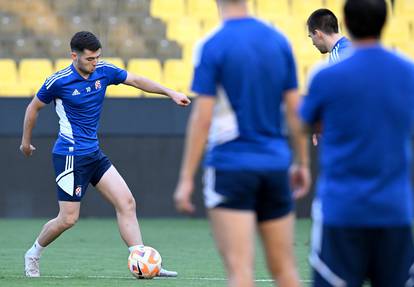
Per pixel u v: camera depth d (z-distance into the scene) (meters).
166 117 47.31
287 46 15.27
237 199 14.68
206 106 14.57
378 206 13.62
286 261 15.38
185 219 48.38
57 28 60.88
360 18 13.90
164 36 60.56
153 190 47.84
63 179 25.47
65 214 25.53
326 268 13.80
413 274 13.89
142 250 25.11
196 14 62.22
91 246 35.75
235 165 14.66
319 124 14.61
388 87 13.71
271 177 14.84
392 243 13.77
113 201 25.62
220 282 24.48
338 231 13.75
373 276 14.15
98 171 25.77
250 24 15.04
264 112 14.88
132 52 59.22
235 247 14.66
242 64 14.70
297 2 62.28
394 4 61.72
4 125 47.00
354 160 13.69
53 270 27.92
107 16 61.50
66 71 25.44
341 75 13.74
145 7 62.22
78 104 25.28
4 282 24.16
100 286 23.28
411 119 13.92
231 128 14.75
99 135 47.09
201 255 32.81
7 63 55.84
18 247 35.25
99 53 25.17
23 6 62.00
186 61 57.22
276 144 15.03
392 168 13.71
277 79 14.97
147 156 47.56
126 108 47.16
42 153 47.44
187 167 14.54
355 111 13.67
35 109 25.73
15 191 47.56
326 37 26.03
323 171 14.12
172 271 27.75
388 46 60.12
